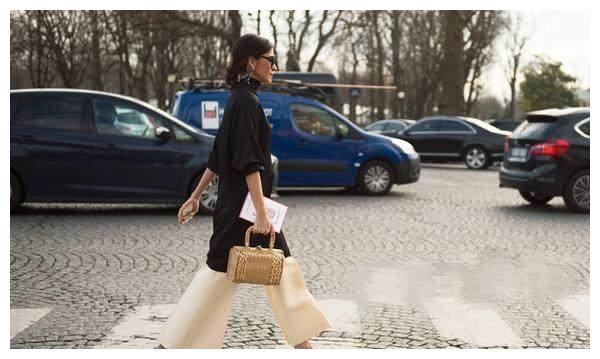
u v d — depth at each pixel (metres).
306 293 4.32
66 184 11.55
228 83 4.33
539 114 13.13
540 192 12.89
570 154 12.75
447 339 5.56
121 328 5.75
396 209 13.14
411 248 9.34
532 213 12.83
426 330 5.79
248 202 4.20
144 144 11.66
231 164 4.23
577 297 6.88
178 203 11.80
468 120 25.70
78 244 9.31
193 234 10.12
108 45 38.25
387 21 51.06
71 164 11.54
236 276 4.12
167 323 4.27
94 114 11.67
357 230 10.72
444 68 34.72
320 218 11.88
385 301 6.67
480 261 8.56
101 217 11.69
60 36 37.91
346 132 15.21
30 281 7.33
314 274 7.77
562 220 11.97
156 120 11.80
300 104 15.01
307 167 14.94
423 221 11.70
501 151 24.97
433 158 25.89
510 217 12.27
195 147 11.81
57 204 13.30
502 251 9.20
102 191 11.62
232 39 34.97
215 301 4.25
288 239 9.90
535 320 6.11
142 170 11.66
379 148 15.27
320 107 15.14
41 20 37.19
